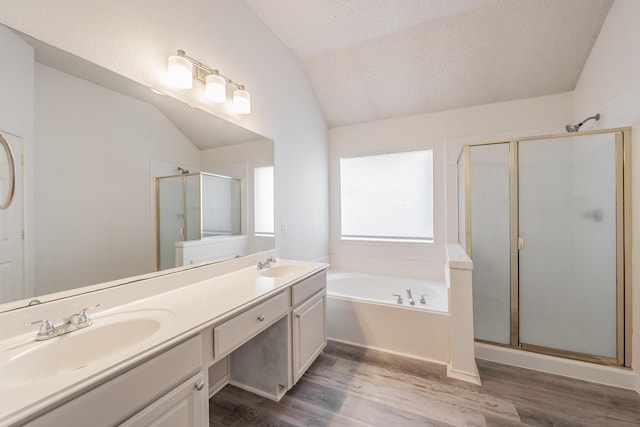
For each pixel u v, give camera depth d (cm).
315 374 186
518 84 248
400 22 221
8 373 72
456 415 147
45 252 99
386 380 179
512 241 210
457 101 276
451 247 251
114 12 121
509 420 143
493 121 271
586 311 191
